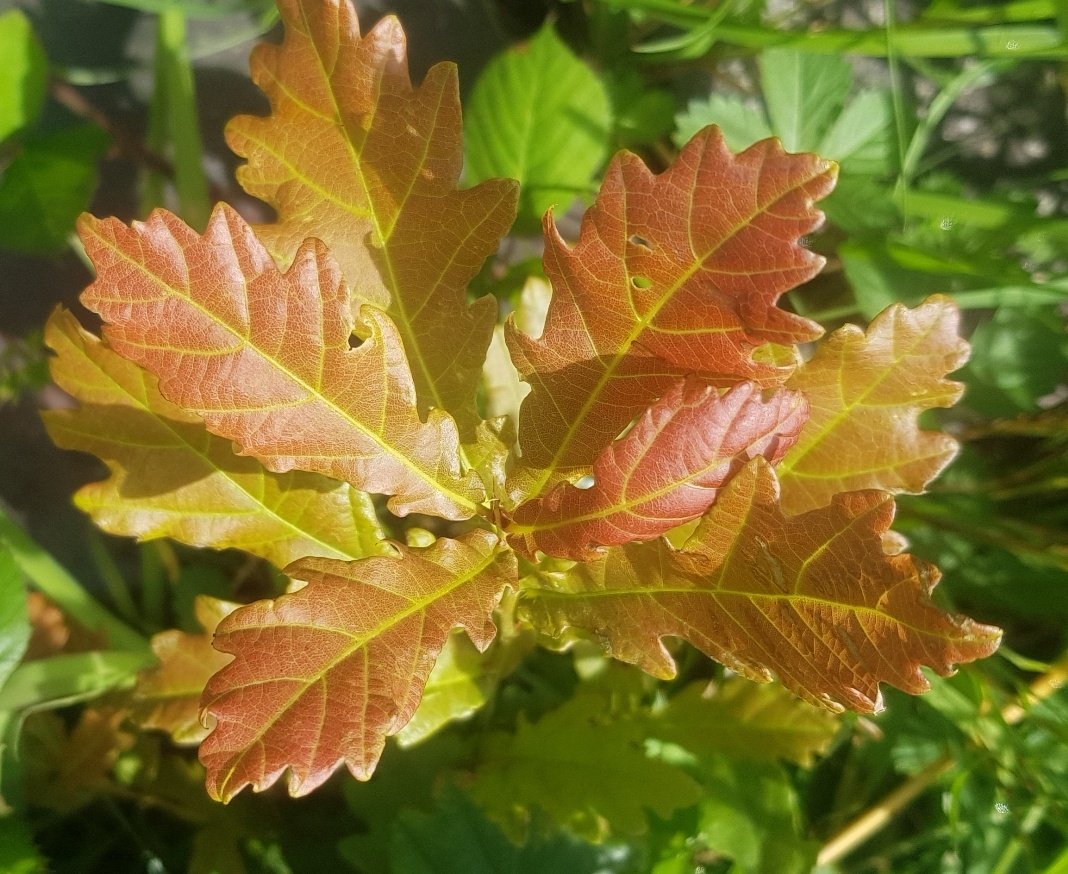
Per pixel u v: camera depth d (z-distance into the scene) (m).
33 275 0.30
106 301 0.13
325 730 0.13
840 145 0.28
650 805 0.22
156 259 0.13
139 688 0.20
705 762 0.24
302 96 0.17
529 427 0.16
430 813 0.23
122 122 0.30
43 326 0.30
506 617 0.18
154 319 0.13
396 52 0.16
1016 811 0.24
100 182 0.30
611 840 0.23
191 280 0.13
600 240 0.14
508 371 0.23
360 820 0.26
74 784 0.25
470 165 0.28
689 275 0.14
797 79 0.28
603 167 0.30
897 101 0.25
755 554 0.15
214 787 0.12
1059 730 0.24
